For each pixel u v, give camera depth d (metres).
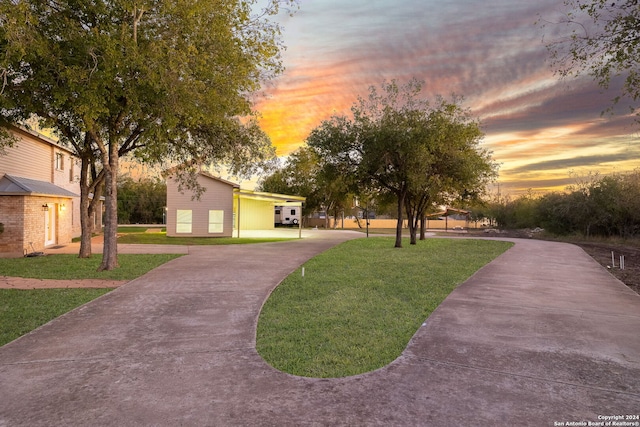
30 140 19.16
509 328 5.80
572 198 30.66
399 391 3.78
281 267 12.91
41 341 5.32
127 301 7.78
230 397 3.68
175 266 12.83
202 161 15.95
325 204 50.59
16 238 15.48
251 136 15.44
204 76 10.77
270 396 3.70
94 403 3.55
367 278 10.77
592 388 3.82
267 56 12.23
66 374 4.21
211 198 27.44
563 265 13.34
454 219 66.62
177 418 3.29
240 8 11.58
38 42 8.64
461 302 7.54
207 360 4.65
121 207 49.91
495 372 4.21
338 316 6.88
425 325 5.98
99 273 11.28
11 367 4.41
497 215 45.72
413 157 18.50
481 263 13.91
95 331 5.78
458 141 20.59
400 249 19.91
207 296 8.29
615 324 6.01
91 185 15.06
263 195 27.95
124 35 9.64
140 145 13.98
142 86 10.14
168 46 10.33
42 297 8.15
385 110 19.48
